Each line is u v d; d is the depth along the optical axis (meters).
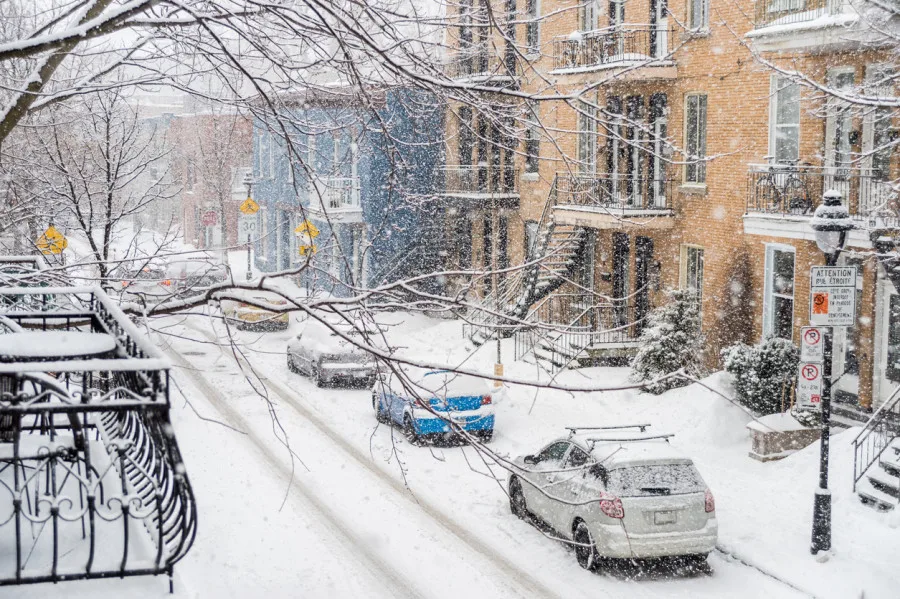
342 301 6.71
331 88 8.97
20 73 12.41
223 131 31.17
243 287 6.84
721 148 21.88
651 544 12.06
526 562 12.82
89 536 6.03
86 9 6.30
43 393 5.43
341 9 6.57
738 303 21.67
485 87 6.35
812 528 13.34
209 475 16.67
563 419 20.16
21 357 5.93
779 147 20.50
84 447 5.73
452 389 18.69
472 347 26.67
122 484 5.45
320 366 24.03
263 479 16.47
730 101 21.45
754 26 19.27
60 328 8.86
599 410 20.69
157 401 5.12
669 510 12.19
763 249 20.83
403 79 7.54
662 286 24.34
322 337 24.59
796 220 18.38
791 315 20.48
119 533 6.20
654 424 19.23
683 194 23.33
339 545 13.38
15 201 16.25
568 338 24.44
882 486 14.64
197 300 6.98
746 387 18.72
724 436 18.17
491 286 25.27
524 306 26.33
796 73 13.71
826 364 12.74
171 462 5.16
